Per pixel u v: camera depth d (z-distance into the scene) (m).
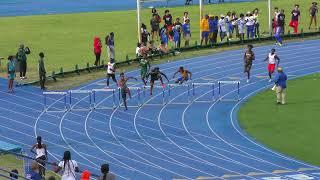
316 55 86.69
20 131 59.88
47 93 66.62
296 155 54.06
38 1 144.12
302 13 114.00
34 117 63.75
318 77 77.50
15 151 47.62
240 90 72.44
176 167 51.47
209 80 75.62
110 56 79.50
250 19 93.06
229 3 127.00
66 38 98.06
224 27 91.19
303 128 60.56
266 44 92.50
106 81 75.38
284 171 50.50
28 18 117.81
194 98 69.50
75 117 63.81
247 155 54.09
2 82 74.62
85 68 79.00
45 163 41.00
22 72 75.38
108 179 35.97
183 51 88.25
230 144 56.72
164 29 86.00
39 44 94.12
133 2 136.88
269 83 74.81
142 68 71.62
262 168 51.25
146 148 55.69
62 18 116.19
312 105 67.06
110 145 56.44
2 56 86.38
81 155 54.06
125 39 96.25
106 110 65.81
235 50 88.94
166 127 61.00
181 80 71.38
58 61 83.75
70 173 39.25
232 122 62.44
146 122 62.34
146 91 71.50
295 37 95.88
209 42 91.00
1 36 100.62
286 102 68.25
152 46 85.38
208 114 64.75
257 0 130.62
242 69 80.12
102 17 115.94
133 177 49.50
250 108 66.62
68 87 73.12
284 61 83.94
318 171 50.50
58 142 57.06
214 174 50.03
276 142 57.09
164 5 127.62
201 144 56.66
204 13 114.88
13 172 38.34
